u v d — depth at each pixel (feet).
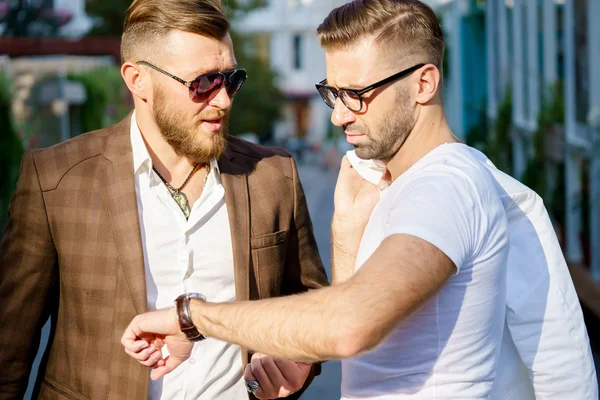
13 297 8.34
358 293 5.57
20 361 8.41
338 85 6.88
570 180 33.14
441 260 5.87
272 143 154.71
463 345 6.47
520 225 7.30
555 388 7.29
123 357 8.20
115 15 71.67
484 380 6.66
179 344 7.01
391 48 6.74
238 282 8.60
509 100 47.98
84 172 8.46
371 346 5.57
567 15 32.86
